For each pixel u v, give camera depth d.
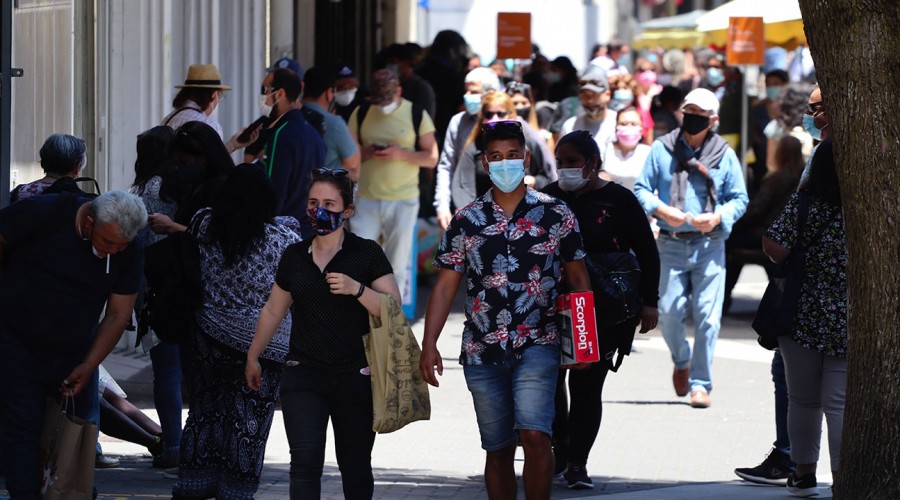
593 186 24.59
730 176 32.50
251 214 21.33
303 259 19.88
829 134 23.17
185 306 21.56
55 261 20.06
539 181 32.72
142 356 37.38
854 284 18.70
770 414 33.09
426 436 30.25
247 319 21.33
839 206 22.67
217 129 30.61
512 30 49.88
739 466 27.80
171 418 25.53
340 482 25.58
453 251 20.31
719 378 37.94
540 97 57.69
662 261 32.97
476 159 35.47
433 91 53.97
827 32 18.09
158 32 37.59
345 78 44.03
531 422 19.94
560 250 20.36
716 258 32.81
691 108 32.16
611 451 29.06
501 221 20.14
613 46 85.75
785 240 23.06
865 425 18.75
